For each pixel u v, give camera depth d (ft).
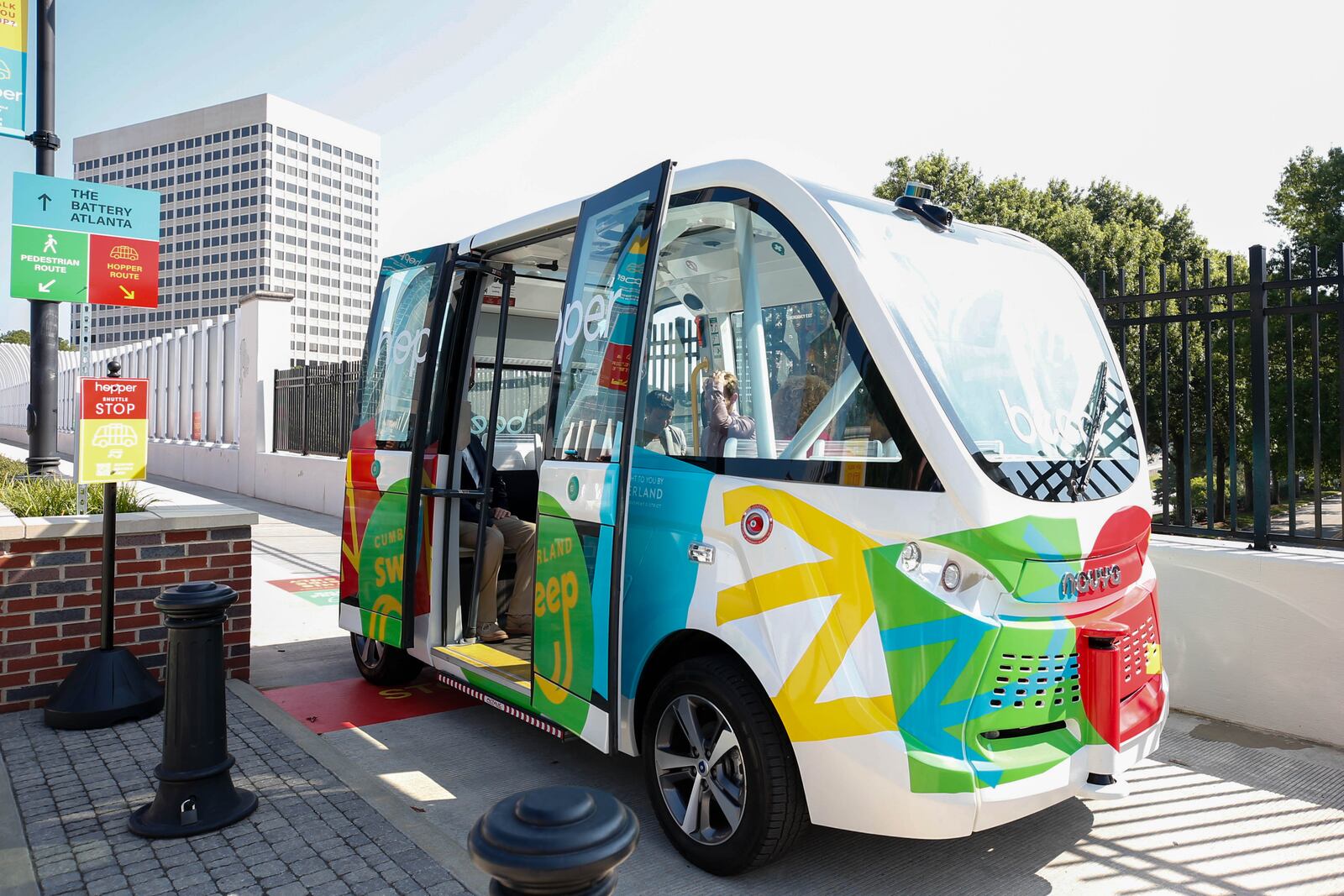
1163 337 16.71
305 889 9.10
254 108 482.69
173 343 67.87
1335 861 10.66
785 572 9.47
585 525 11.38
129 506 16.80
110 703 13.84
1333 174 80.64
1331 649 14.07
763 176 10.77
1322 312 14.70
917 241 11.05
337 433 44.45
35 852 9.84
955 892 9.90
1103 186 98.89
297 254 498.69
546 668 12.07
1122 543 10.53
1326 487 60.23
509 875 4.69
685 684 10.41
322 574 29.25
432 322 15.60
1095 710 9.50
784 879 10.15
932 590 8.87
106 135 524.93
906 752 8.68
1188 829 11.52
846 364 9.70
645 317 10.61
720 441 10.73
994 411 9.85
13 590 14.35
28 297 16.47
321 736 14.80
